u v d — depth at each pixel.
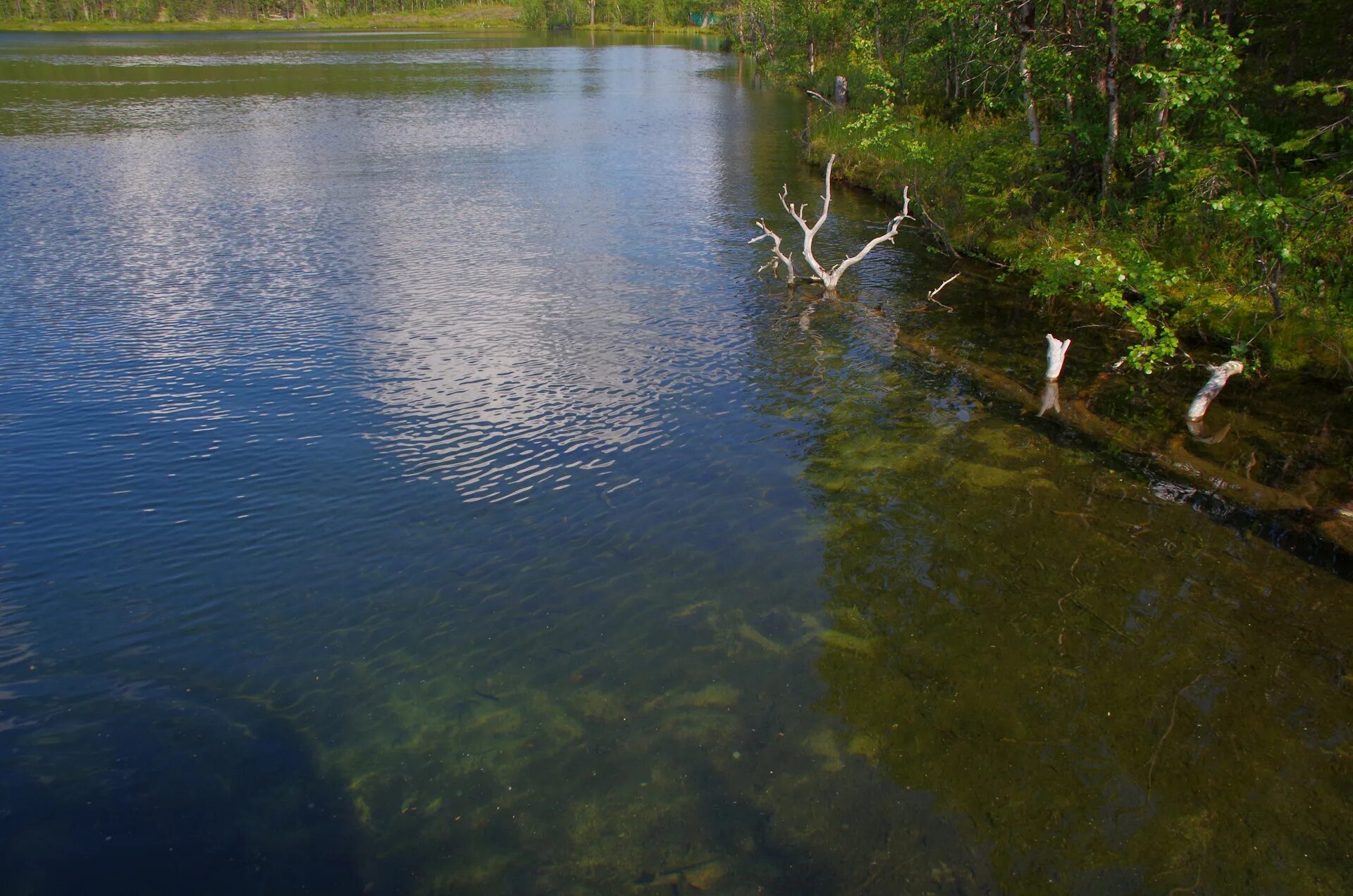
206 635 7.49
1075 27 17.73
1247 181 13.89
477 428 11.27
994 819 5.71
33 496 9.59
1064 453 10.48
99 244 19.83
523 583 8.20
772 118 42.56
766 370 13.16
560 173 28.83
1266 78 17.38
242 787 6.00
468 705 6.73
